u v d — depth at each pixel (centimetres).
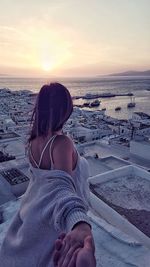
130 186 871
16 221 175
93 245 95
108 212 695
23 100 10344
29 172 166
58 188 134
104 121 6306
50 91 155
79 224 108
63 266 89
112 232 436
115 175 923
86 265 85
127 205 765
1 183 1441
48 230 147
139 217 706
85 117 6619
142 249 401
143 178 917
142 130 4503
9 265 166
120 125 5612
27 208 152
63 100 155
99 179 894
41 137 155
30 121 166
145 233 640
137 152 2298
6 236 175
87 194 177
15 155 2397
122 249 402
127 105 10919
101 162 1589
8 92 13762
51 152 146
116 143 3050
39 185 149
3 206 539
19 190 1398
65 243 98
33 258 156
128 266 369
